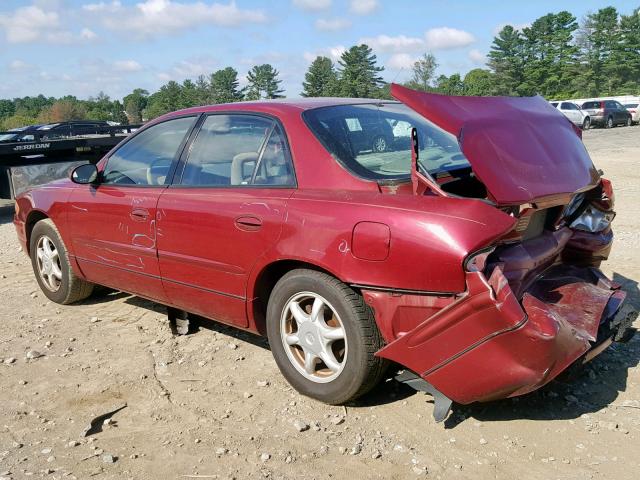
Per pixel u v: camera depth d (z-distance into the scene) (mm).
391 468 3082
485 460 3115
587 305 3693
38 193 5668
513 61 84750
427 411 3596
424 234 3080
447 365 3094
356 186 3490
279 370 4145
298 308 3715
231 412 3682
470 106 3594
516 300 2953
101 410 3752
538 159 3463
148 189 4609
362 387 3492
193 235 4156
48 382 4141
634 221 8758
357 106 4188
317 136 3734
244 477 3059
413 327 3211
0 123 75188
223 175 4164
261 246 3732
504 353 2955
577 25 84812
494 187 3117
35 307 5695
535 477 2975
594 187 3986
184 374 4203
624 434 3309
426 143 4023
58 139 12391
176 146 4566
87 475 3105
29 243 5938
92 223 5023
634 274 5996
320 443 3318
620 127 35969
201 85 87375
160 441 3404
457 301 3002
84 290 5621
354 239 3301
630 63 82562
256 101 4312
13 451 3334
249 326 4039
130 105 108812
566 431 3350
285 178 3799
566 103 34594
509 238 3293
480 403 3645
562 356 3076
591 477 2961
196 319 5215
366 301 3326
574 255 4188
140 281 4738
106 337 4902
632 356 4238
